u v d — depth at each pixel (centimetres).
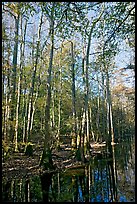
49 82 1334
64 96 3119
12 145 1641
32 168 1201
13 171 1129
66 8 727
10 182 948
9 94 1702
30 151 1617
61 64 2534
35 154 1731
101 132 3841
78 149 1493
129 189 818
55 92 2869
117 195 755
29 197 758
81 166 1302
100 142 3244
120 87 3250
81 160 1458
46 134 1256
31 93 1836
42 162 1202
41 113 2606
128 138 4206
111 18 771
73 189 838
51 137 2297
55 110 3059
